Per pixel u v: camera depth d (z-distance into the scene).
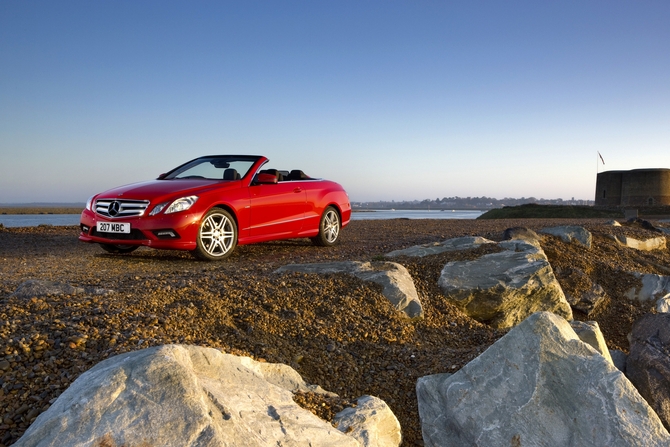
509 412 3.09
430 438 3.26
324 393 3.19
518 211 55.72
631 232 11.00
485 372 3.42
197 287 4.50
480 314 5.82
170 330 3.52
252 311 4.15
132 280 4.85
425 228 12.51
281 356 3.70
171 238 6.36
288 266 5.85
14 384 2.69
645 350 4.76
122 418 2.04
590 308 7.33
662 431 2.82
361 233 11.23
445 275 6.11
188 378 2.23
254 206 7.20
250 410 2.46
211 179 7.32
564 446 2.88
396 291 5.05
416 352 4.18
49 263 6.43
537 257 6.76
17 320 3.43
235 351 3.42
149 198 6.44
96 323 3.42
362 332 4.32
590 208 53.16
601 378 3.06
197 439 1.99
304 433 2.45
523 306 6.05
